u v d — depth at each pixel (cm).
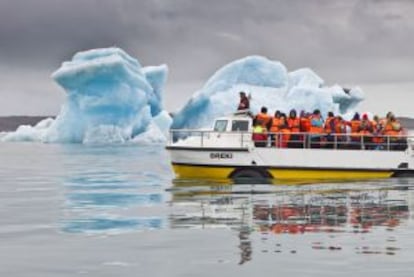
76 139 6325
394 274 745
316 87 5884
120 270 775
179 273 758
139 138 6212
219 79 6022
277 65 6034
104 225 1120
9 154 4612
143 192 1700
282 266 786
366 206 1336
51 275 755
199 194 1580
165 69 6906
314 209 1291
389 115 2028
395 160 1952
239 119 1941
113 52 6259
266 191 1627
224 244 926
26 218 1220
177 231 1043
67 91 6216
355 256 838
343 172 1928
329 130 1942
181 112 5672
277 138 1923
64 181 2128
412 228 1056
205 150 1919
